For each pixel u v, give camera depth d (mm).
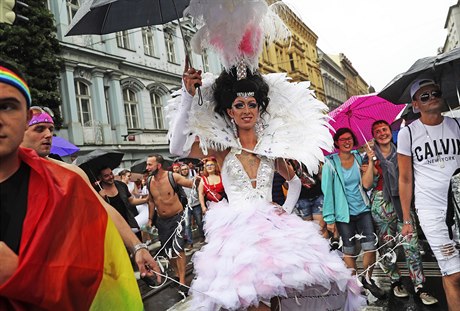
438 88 3004
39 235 1226
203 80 2566
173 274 5398
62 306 1236
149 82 20375
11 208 1297
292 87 2580
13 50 10578
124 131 18438
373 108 5516
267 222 2162
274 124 2465
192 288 2086
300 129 2441
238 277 1921
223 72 2482
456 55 2848
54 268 1250
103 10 2477
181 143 2385
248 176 2371
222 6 2189
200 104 2357
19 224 1273
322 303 2158
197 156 2512
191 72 2312
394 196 3836
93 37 17344
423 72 3115
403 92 3465
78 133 16172
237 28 2250
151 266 1802
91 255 1363
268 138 2416
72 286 1274
